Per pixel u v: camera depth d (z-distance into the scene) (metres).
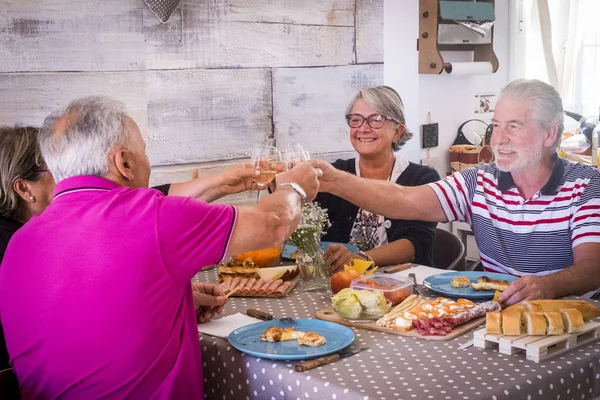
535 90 2.19
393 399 1.37
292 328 1.72
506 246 2.33
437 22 3.93
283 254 2.53
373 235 2.84
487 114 4.63
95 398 1.53
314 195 1.94
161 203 1.52
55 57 2.72
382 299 1.87
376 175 2.92
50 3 2.69
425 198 2.43
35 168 1.88
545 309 1.74
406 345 1.68
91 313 1.48
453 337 1.72
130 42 2.90
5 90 2.63
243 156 3.29
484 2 4.16
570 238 2.22
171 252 1.50
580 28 4.93
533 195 2.26
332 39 3.53
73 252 1.50
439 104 4.20
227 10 3.15
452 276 2.20
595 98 5.11
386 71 3.83
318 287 2.22
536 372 1.50
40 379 1.56
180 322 1.58
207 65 3.13
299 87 3.44
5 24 2.60
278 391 1.55
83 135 1.55
